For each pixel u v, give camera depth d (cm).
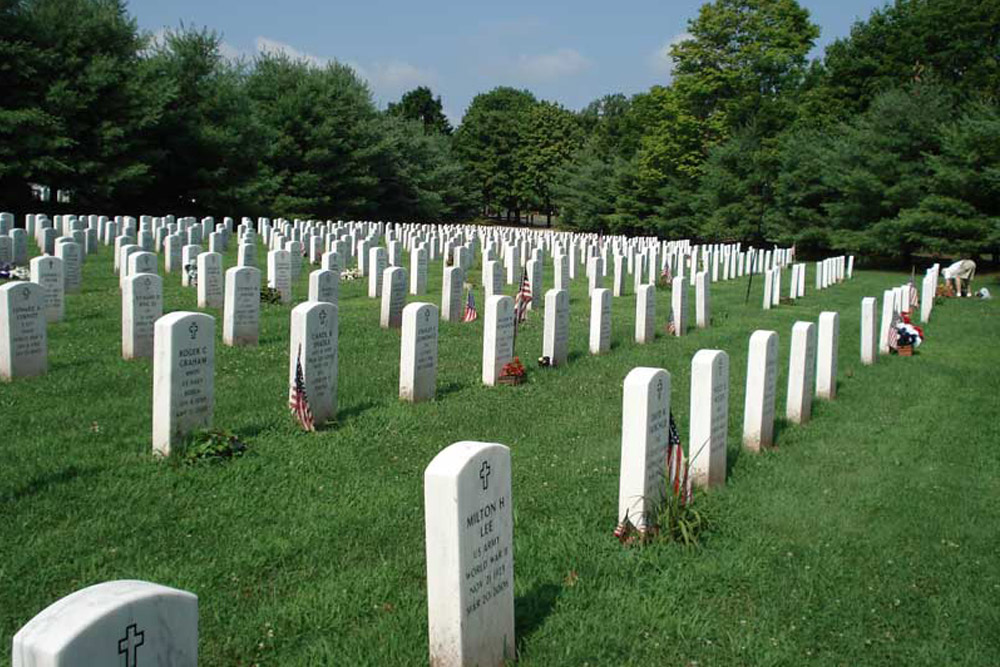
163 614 350
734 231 5938
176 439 909
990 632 621
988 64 4847
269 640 562
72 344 1417
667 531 751
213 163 5397
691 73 6531
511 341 1375
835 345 1366
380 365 1411
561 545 726
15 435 934
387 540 728
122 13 4672
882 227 4403
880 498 900
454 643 513
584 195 7831
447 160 8256
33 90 4303
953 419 1262
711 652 582
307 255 3362
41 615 326
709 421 895
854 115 5441
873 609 648
